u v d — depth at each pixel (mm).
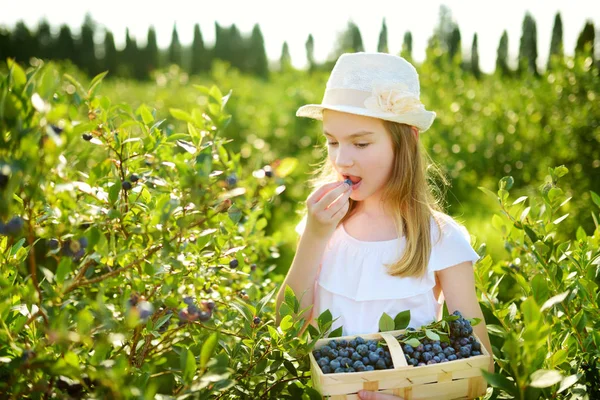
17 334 1312
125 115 1665
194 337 1785
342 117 1921
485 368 1497
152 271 1375
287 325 1513
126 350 1650
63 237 1404
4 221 1141
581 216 4867
